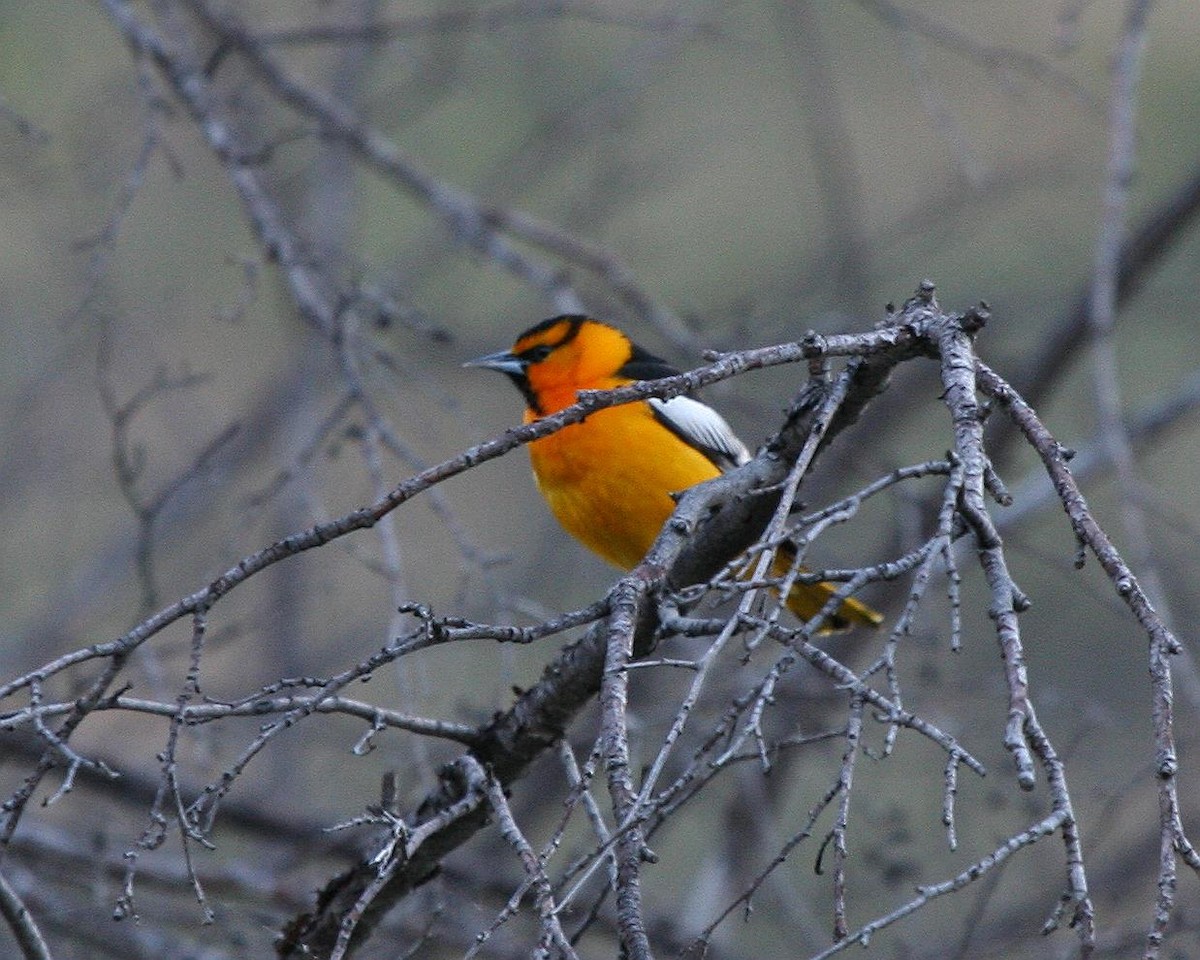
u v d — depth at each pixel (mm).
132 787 12094
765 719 12281
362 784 13852
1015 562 14805
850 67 17969
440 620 4793
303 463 8523
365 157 11445
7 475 14930
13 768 13289
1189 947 9664
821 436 5125
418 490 4703
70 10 13914
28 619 15023
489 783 5629
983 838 11961
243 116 11562
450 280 16625
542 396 11203
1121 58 10039
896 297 16938
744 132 17672
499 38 14703
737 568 4809
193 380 8578
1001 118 17688
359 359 9289
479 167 16688
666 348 14375
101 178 13781
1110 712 11672
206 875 11117
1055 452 4891
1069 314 13883
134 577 15117
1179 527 8742
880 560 13680
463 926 10734
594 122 14820
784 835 13148
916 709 10797
